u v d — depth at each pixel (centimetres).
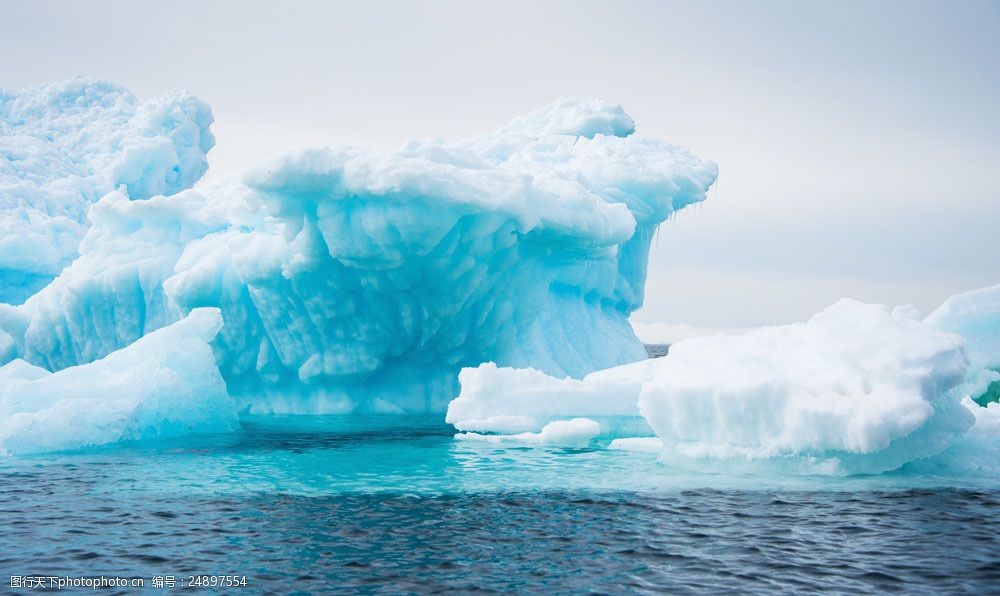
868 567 870
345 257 2148
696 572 856
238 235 2412
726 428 1336
